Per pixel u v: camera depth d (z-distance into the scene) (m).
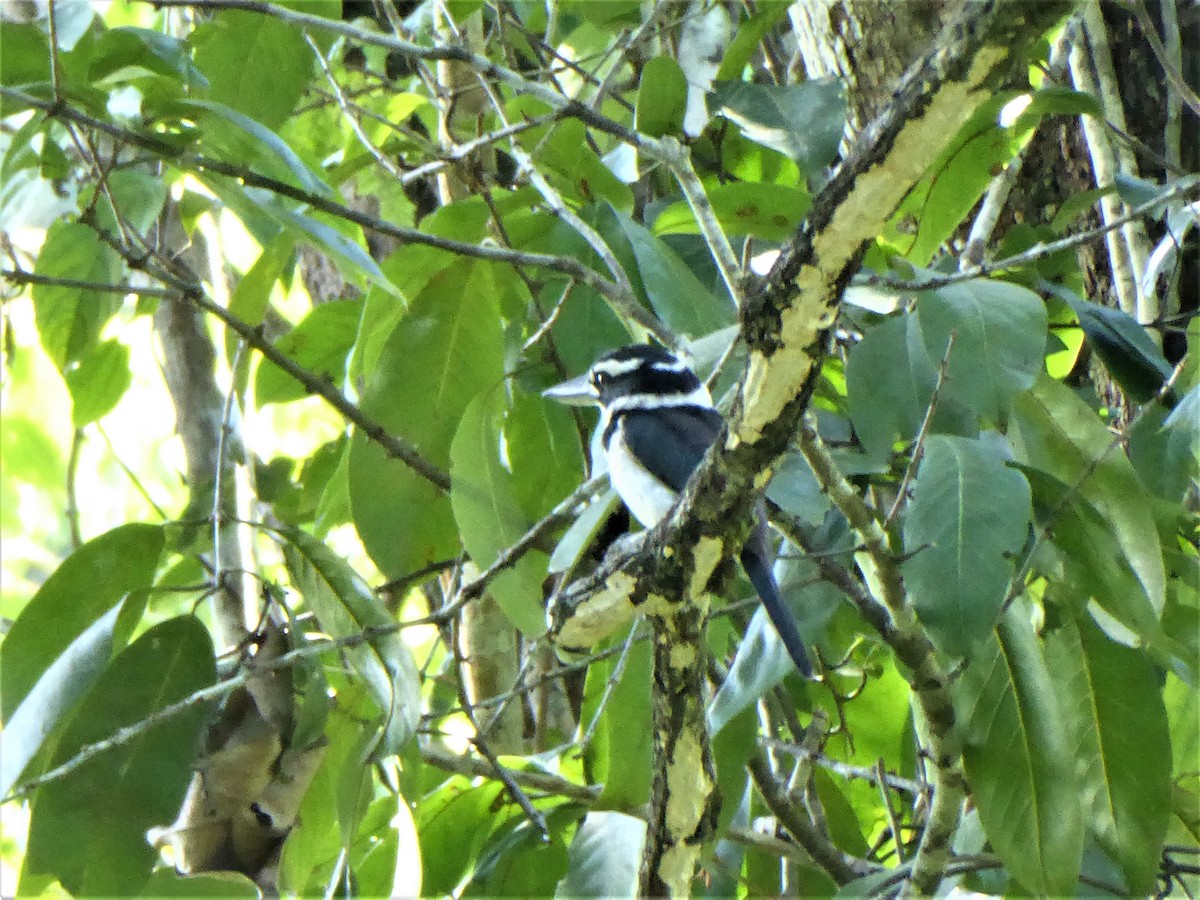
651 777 7.08
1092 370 9.38
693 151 9.03
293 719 6.29
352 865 7.98
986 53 4.03
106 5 11.47
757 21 8.27
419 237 6.65
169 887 6.19
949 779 6.52
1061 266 8.42
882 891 7.23
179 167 6.35
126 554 6.59
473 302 7.50
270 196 6.73
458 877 8.20
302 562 6.58
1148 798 6.89
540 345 8.31
